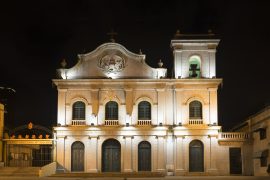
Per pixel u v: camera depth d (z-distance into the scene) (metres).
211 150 54.66
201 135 54.94
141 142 55.22
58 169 54.66
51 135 59.72
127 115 55.34
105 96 56.00
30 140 55.81
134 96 55.91
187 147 54.78
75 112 56.09
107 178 46.09
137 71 56.44
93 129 55.12
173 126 54.97
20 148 58.25
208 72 56.22
